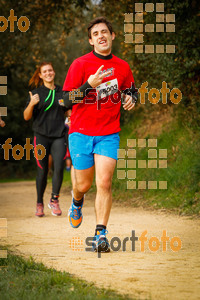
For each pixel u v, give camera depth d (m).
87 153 6.29
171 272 4.88
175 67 12.88
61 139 10.42
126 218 9.52
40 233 7.66
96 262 5.39
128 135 17.17
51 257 5.69
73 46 22.31
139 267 5.12
